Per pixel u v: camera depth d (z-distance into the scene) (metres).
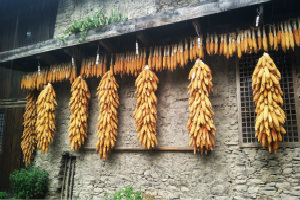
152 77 5.98
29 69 8.45
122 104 7.00
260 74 4.75
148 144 5.77
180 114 6.29
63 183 7.41
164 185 6.09
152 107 5.96
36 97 8.21
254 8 4.96
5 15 10.04
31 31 9.45
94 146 7.11
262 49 5.63
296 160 5.06
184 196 5.85
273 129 4.61
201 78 5.29
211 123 5.20
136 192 5.81
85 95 7.04
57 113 7.89
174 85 6.50
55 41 6.93
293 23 4.99
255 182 5.30
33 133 7.97
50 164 7.62
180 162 6.05
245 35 5.26
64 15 8.63
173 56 5.92
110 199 6.04
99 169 6.92
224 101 5.89
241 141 5.54
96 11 8.12
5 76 9.81
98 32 6.32
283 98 5.32
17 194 7.23
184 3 6.85
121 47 6.96
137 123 5.98
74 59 7.14
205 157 5.82
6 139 9.17
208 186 5.67
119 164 6.71
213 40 5.99
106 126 6.30
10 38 9.88
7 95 9.61
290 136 5.17
